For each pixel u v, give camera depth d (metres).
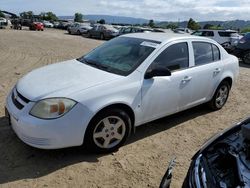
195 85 5.31
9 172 3.74
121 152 4.36
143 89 4.42
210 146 2.66
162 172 3.95
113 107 4.16
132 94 4.29
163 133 5.08
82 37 29.55
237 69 6.38
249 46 14.26
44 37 25.36
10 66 10.23
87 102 3.86
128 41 5.20
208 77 5.58
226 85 6.20
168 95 4.83
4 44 17.16
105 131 4.14
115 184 3.65
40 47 16.69
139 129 5.17
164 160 4.24
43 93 3.84
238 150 2.38
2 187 3.46
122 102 4.17
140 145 4.61
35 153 4.17
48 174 3.74
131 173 3.88
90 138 4.02
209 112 6.18
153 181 3.76
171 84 4.82
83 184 3.60
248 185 2.05
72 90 3.88
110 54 4.99
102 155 4.23
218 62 5.85
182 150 4.55
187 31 31.16
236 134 2.70
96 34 29.20
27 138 3.78
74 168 3.89
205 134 5.16
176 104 5.06
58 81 4.14
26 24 53.88
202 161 2.49
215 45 5.88
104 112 4.05
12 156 4.07
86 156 4.17
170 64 4.89
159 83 4.63
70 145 3.88
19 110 3.88
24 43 18.55
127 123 4.33
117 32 27.88
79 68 4.67
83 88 3.93
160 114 4.85
